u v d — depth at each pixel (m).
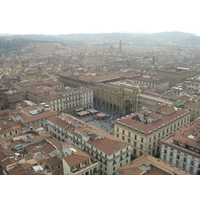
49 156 104.44
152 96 199.00
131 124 131.75
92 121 198.75
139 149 126.56
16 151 109.94
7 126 137.38
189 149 104.50
